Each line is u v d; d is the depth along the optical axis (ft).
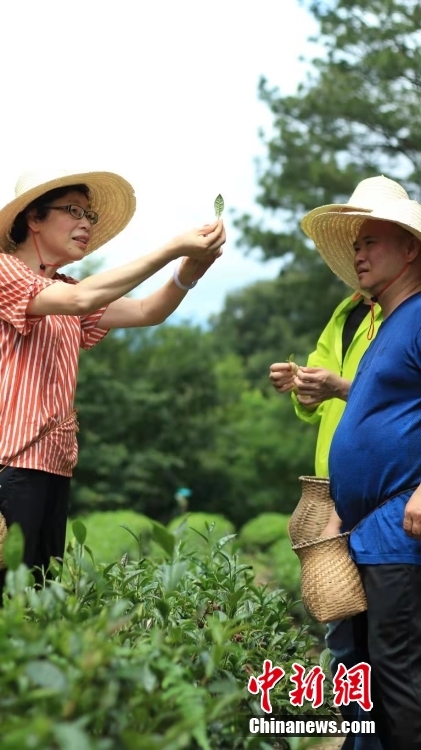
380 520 11.77
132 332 94.63
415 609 11.53
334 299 60.80
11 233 13.10
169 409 91.81
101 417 87.10
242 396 107.14
